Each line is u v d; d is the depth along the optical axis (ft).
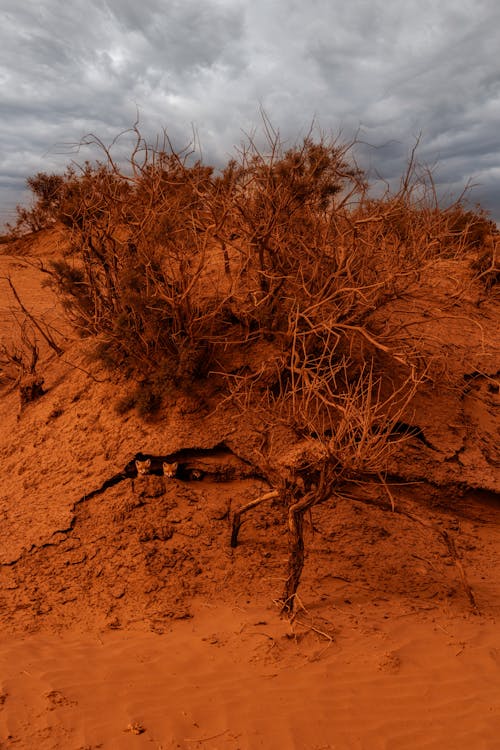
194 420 25.76
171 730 13.76
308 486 19.34
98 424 26.96
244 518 23.53
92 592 20.48
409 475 26.12
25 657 16.71
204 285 29.63
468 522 26.58
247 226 26.63
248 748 13.34
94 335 32.17
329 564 21.97
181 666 16.34
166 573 21.07
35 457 27.02
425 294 36.06
